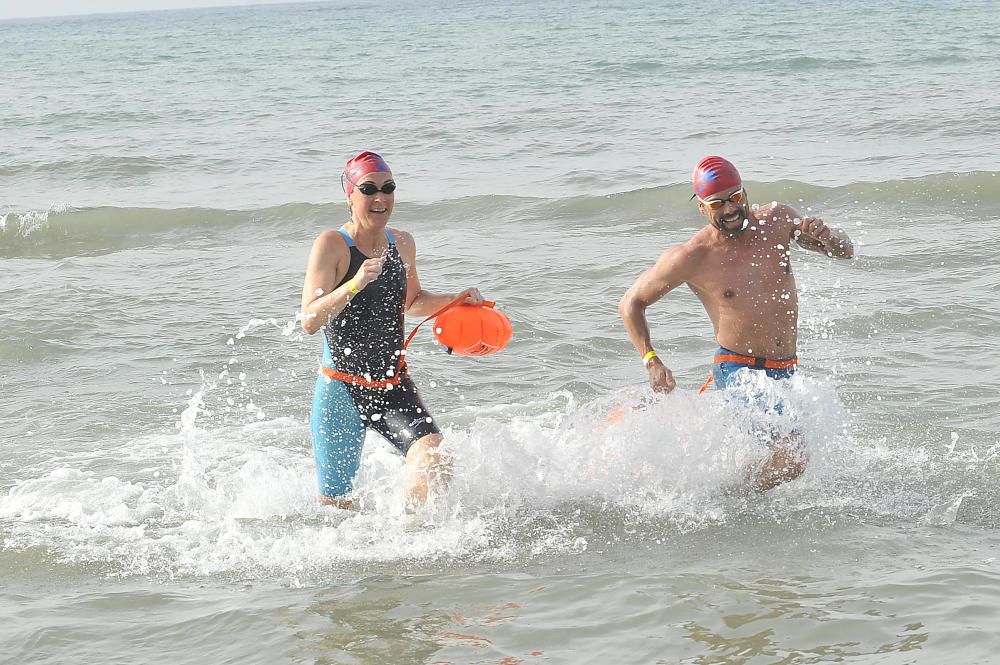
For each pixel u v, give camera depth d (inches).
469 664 155.7
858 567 184.4
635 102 1021.8
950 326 339.6
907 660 149.6
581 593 178.4
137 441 268.8
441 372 318.0
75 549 204.2
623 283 418.3
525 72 1413.6
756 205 557.9
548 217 561.0
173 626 171.8
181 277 456.1
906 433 254.4
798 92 1034.1
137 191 688.4
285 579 189.8
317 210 590.2
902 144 712.4
